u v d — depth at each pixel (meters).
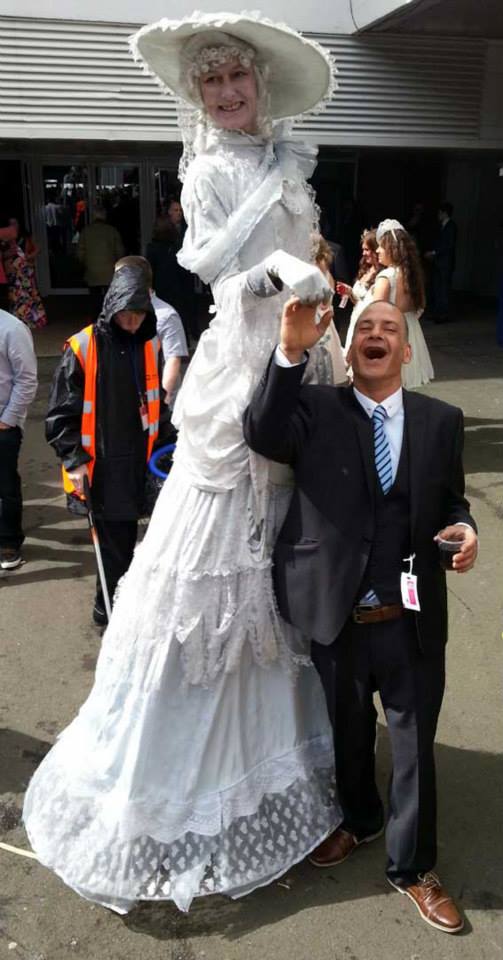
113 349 3.14
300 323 1.75
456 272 15.77
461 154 13.59
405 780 2.12
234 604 2.08
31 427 6.86
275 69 2.05
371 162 14.61
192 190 1.98
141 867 2.17
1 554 4.27
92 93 8.58
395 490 2.02
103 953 2.11
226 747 2.19
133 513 3.28
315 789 2.39
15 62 8.34
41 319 11.09
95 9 8.27
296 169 2.06
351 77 9.31
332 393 2.07
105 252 11.48
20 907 2.25
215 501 2.04
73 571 4.30
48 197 14.53
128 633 2.18
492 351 9.88
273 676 2.26
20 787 2.72
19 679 3.33
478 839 2.51
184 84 2.05
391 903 2.27
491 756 2.87
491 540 4.58
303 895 2.29
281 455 1.98
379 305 2.02
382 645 2.06
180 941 2.14
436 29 9.05
